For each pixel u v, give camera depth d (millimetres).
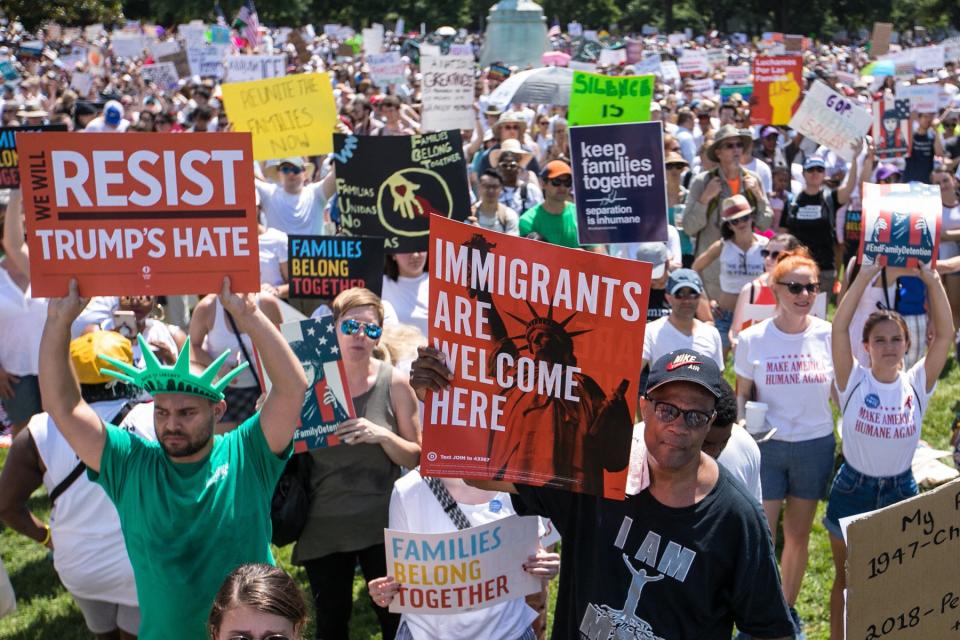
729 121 16344
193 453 3377
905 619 2828
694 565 2883
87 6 39312
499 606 3934
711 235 8992
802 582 5914
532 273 2926
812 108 11070
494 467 2988
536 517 3883
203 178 3113
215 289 3186
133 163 3076
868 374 5070
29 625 5645
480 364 2973
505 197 10656
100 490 4164
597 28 70188
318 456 4492
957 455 6090
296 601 2779
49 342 3174
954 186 10414
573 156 7535
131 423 4258
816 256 10422
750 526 2912
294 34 30656
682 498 2936
